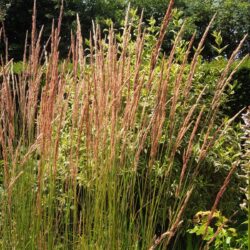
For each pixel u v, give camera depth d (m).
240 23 13.17
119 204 2.59
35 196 2.62
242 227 3.82
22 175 2.60
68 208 2.60
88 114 2.52
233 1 13.38
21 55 13.91
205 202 3.84
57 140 2.50
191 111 2.46
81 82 2.67
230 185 3.94
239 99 5.63
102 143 2.57
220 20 13.18
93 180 2.58
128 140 2.75
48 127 2.49
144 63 4.11
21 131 2.92
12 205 2.59
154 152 2.56
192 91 4.11
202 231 3.20
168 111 3.80
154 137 2.55
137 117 3.56
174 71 3.87
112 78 2.60
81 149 3.39
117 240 2.48
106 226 2.49
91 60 2.63
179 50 4.20
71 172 2.55
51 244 2.52
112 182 2.53
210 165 3.85
